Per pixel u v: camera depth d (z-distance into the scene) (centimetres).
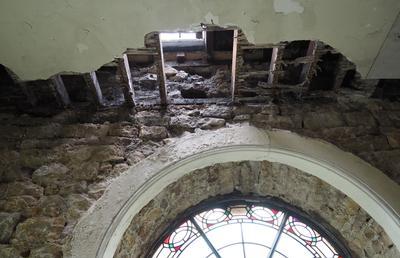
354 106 291
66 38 237
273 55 264
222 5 220
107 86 307
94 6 218
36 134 268
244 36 242
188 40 326
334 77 295
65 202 232
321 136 268
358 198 243
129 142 264
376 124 278
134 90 308
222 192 286
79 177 244
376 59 255
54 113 284
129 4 218
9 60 249
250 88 286
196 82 315
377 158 256
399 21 228
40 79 267
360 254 263
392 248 238
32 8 218
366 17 227
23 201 233
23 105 290
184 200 271
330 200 263
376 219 238
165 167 246
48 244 215
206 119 278
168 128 273
